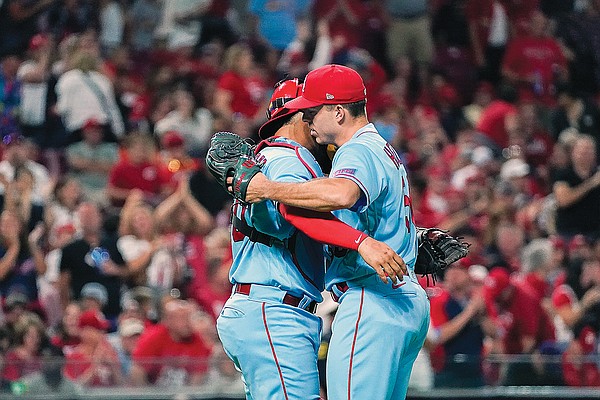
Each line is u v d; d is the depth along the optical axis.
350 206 16.84
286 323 17.97
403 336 17.75
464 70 64.19
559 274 42.16
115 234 39.31
